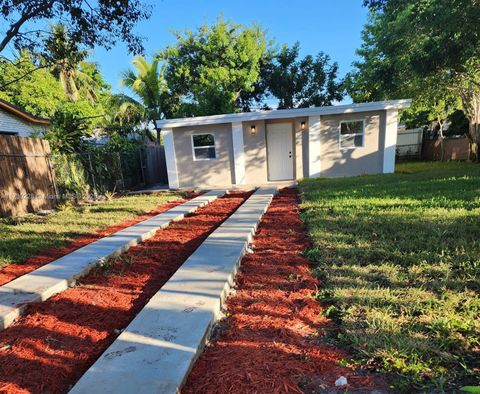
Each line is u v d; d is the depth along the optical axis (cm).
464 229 347
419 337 177
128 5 598
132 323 204
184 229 492
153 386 146
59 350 194
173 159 1100
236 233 410
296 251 347
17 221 578
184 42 1825
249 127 1059
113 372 158
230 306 238
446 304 207
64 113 995
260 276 286
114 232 479
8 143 645
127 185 1159
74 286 294
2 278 305
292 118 1059
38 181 725
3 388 162
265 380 155
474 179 710
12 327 224
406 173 973
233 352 181
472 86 1112
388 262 286
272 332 199
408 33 968
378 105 970
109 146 1141
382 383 150
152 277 304
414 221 397
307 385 151
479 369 153
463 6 735
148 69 1708
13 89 1324
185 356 168
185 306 223
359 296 226
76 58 700
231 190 959
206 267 296
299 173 1070
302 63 1988
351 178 939
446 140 1431
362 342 178
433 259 280
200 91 1738
